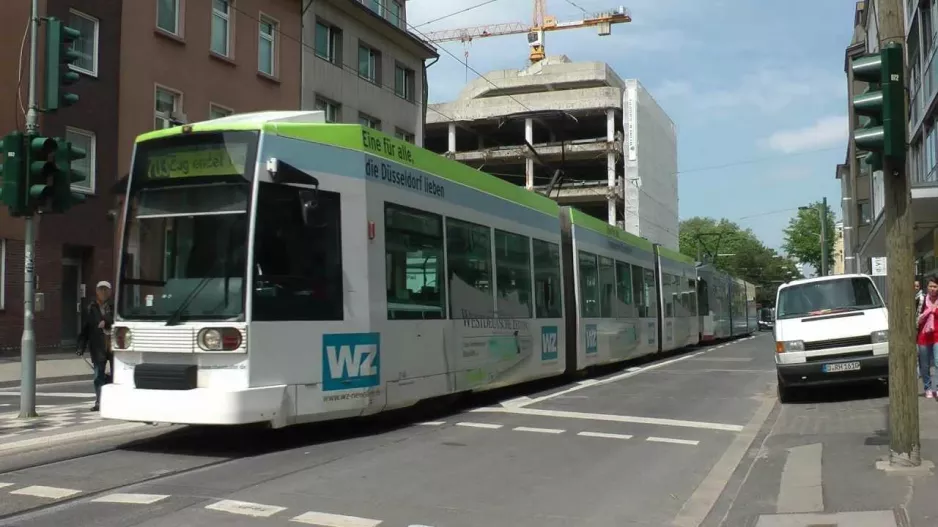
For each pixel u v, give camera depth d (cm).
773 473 759
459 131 7506
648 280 2417
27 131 1105
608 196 6712
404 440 953
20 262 2184
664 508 655
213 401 822
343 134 978
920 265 2894
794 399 1357
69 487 689
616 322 2028
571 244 1762
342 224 956
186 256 877
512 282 1405
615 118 7088
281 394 861
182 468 772
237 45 2855
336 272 941
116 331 891
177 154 898
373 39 3619
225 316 848
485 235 1314
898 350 721
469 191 1273
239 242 857
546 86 7419
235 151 877
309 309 905
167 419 839
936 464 720
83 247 2356
